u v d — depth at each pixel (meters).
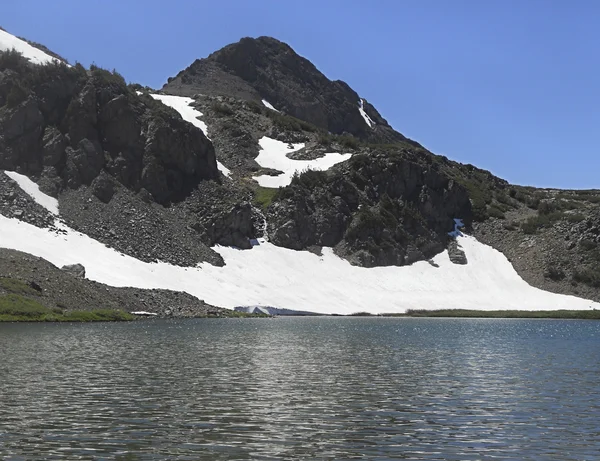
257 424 31.11
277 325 95.38
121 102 149.50
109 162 143.38
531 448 27.86
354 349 64.44
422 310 137.88
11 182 126.38
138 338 68.56
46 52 198.25
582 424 32.12
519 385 43.53
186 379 43.06
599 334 92.94
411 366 52.47
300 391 39.78
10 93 141.12
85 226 125.81
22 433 28.72
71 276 100.69
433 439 29.11
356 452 26.84
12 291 88.19
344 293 138.75
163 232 133.75
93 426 30.12
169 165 151.62
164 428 30.00
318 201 159.88
